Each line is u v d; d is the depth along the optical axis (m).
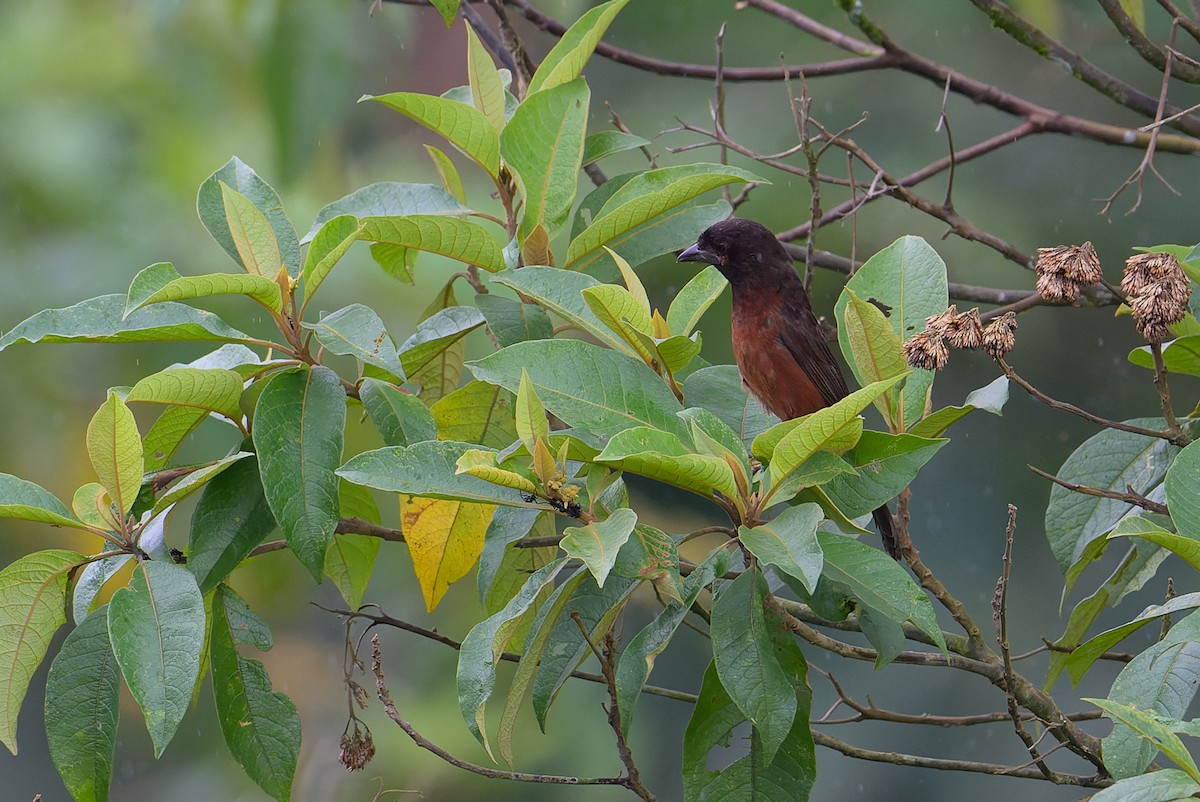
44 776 14.95
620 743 6.50
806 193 14.88
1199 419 8.08
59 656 6.52
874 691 15.35
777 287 10.45
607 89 15.82
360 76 13.23
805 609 7.72
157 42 11.20
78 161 11.51
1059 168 15.66
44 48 11.67
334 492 6.62
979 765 7.70
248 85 10.95
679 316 7.54
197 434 10.05
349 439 11.55
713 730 6.61
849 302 6.77
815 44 15.70
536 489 5.95
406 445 7.02
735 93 15.57
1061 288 6.49
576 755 13.97
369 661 14.02
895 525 7.36
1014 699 7.04
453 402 8.05
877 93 15.77
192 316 6.92
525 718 14.01
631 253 8.16
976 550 15.47
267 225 6.98
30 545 12.75
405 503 7.54
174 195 11.68
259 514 6.96
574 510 6.00
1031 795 14.71
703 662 14.80
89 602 6.78
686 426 6.32
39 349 12.21
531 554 8.54
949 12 16.05
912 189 15.40
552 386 6.34
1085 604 7.84
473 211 8.16
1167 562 15.44
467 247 7.54
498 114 8.34
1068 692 15.40
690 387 7.98
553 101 7.82
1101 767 7.45
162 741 5.78
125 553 6.52
